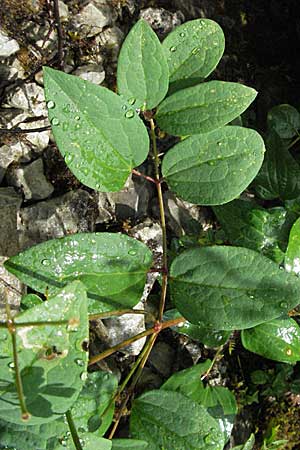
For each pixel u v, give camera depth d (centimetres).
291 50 71
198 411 40
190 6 66
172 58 40
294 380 63
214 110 38
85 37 59
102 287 37
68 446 34
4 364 31
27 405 31
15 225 52
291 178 51
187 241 56
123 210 58
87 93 36
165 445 40
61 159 56
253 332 48
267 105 68
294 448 64
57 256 36
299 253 43
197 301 38
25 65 56
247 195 63
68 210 55
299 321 58
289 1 71
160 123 39
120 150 37
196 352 60
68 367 31
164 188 61
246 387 63
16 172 54
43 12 57
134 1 62
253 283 37
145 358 40
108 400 39
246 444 51
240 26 70
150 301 57
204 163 38
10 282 51
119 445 38
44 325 30
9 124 55
